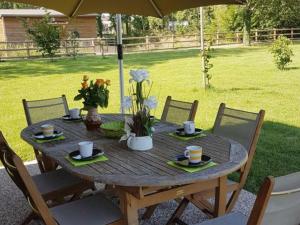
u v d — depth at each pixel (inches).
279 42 440.8
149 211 112.1
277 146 177.2
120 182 73.5
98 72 481.4
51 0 129.1
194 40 838.5
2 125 243.0
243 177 101.0
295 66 461.1
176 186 83.2
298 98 286.5
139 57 652.7
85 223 80.4
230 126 112.3
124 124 103.1
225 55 627.5
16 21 799.7
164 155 88.7
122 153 91.2
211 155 87.8
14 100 326.6
